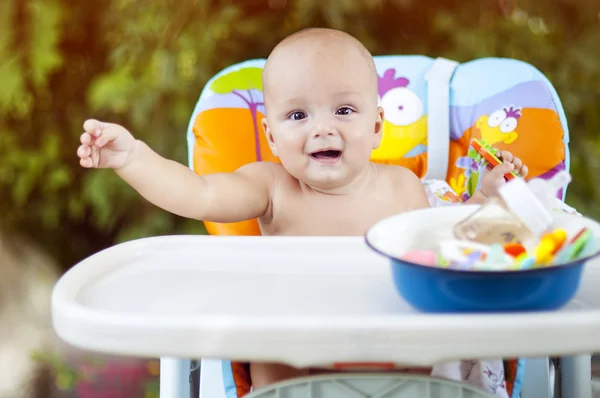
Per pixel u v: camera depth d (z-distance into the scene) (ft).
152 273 2.95
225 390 3.47
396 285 2.55
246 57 7.84
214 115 4.58
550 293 2.33
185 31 7.65
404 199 4.40
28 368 7.16
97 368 6.98
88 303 2.62
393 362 2.16
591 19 7.87
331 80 3.89
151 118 7.83
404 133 4.74
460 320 2.15
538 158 4.42
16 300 8.22
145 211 8.32
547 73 7.70
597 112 7.77
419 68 4.82
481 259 2.38
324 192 4.28
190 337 2.17
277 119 4.02
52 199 8.87
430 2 7.86
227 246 3.18
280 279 2.88
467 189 4.64
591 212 7.46
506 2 7.87
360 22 7.66
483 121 4.59
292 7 7.84
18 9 8.06
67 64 8.80
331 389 2.61
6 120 8.72
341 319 2.16
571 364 3.37
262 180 4.25
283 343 2.14
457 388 2.56
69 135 8.84
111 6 8.11
